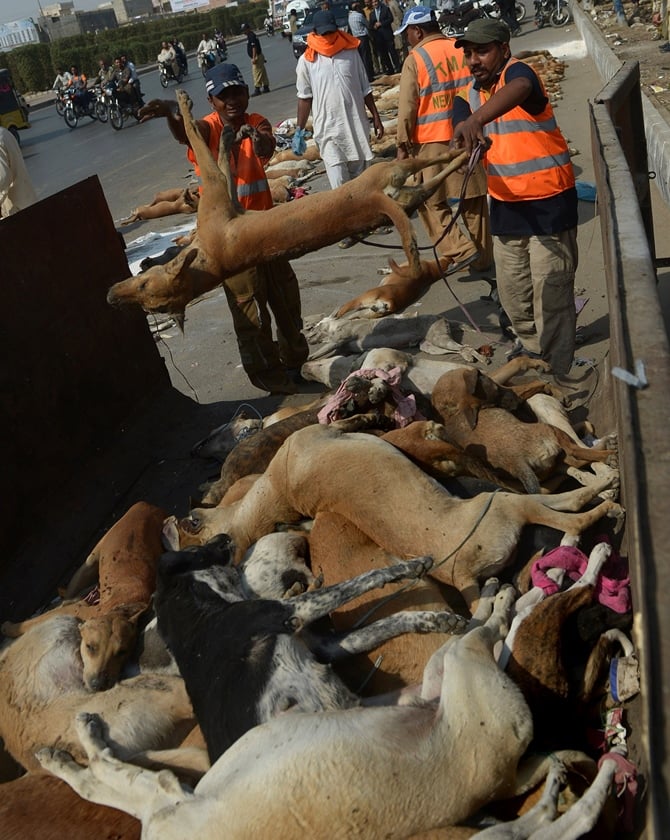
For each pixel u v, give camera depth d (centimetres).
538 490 301
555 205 378
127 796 207
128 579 304
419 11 587
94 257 448
